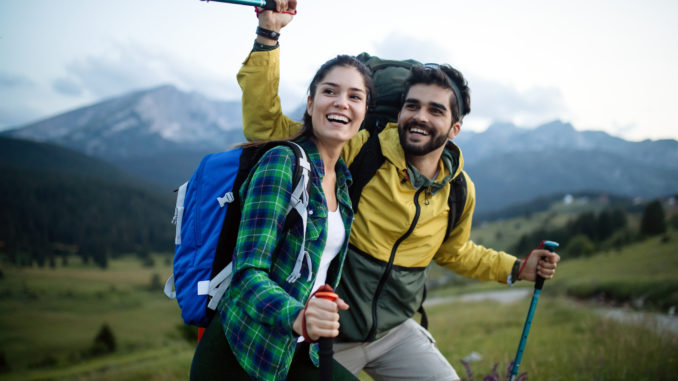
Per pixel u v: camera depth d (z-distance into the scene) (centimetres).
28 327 7494
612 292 2641
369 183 271
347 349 287
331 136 198
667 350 657
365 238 270
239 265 165
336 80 200
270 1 238
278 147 182
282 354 170
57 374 4491
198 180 195
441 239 293
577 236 7450
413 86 270
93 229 16175
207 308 183
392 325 285
